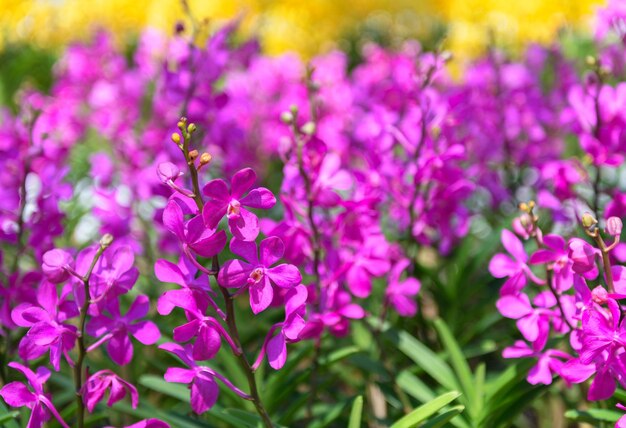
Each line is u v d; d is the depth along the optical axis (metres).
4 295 0.93
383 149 1.06
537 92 1.38
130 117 1.52
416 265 1.15
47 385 1.09
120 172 1.32
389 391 1.03
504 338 1.18
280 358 0.79
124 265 0.81
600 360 0.80
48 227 0.99
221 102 1.16
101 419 1.01
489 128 1.31
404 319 1.14
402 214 1.10
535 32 2.44
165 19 3.27
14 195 1.02
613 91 1.01
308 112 1.32
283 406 1.11
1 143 1.12
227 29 1.19
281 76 1.70
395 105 1.18
